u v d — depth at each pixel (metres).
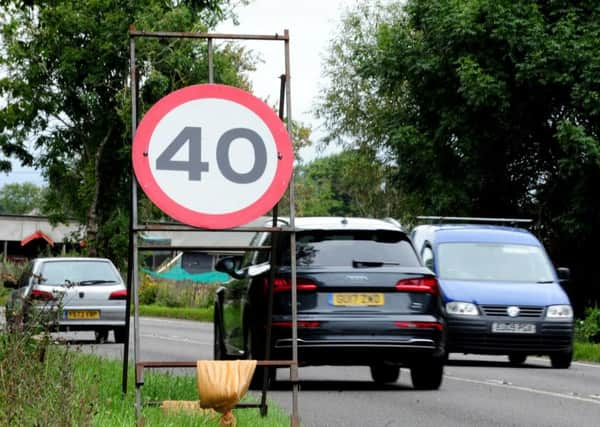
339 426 34.16
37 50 154.88
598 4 121.75
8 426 22.91
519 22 119.38
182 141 26.17
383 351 44.09
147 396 32.44
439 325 44.84
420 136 127.50
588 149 113.75
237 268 49.56
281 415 31.36
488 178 129.25
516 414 38.81
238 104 26.45
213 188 26.23
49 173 161.12
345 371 57.06
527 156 129.62
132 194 26.19
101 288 78.88
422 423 35.66
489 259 67.94
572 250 123.75
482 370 59.56
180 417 27.70
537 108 125.19
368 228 45.62
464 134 124.94
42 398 24.36
